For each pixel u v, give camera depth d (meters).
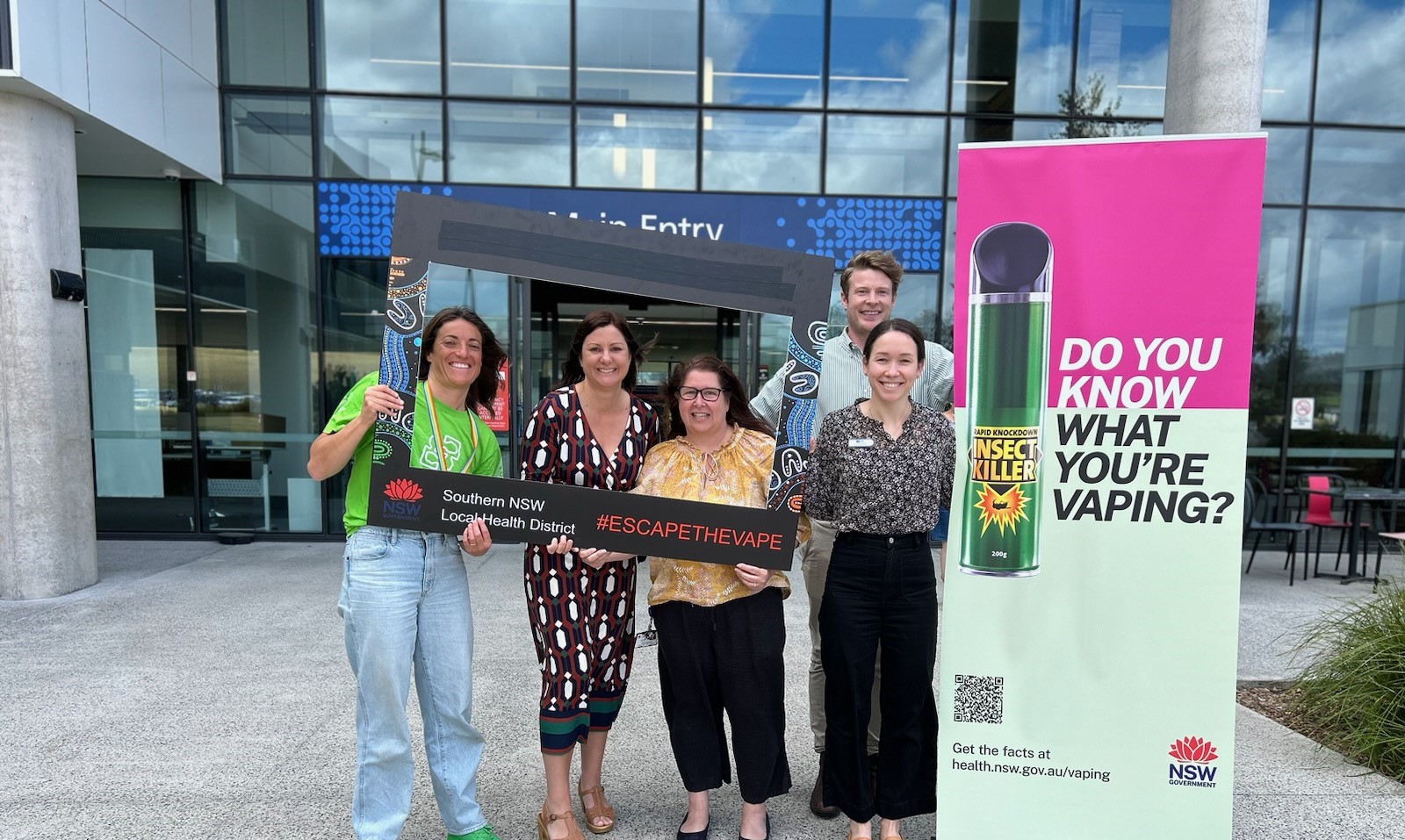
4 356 4.88
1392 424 7.29
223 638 4.26
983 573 2.12
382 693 2.06
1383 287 7.23
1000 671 2.13
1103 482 2.07
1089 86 7.19
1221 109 4.81
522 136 7.02
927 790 2.28
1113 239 2.01
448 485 2.10
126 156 6.09
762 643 2.24
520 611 4.87
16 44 4.52
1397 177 7.19
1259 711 3.42
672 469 2.26
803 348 2.14
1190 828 2.10
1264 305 7.23
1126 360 2.04
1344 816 2.51
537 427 2.26
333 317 7.07
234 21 6.80
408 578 2.09
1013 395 2.07
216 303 7.04
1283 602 5.34
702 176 7.12
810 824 2.48
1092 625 2.10
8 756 2.86
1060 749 2.13
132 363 7.06
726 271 2.16
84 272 6.95
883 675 2.25
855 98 7.15
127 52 5.54
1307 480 7.12
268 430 7.13
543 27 6.95
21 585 5.02
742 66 7.07
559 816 2.27
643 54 7.03
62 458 5.13
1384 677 3.02
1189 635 2.06
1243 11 4.75
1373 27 7.04
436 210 2.08
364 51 6.88
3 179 4.78
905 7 7.07
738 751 2.29
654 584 2.35
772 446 2.30
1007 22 7.13
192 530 7.16
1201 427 2.03
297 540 7.12
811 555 2.64
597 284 2.15
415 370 2.07
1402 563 4.01
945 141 7.18
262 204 6.96
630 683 3.81
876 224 7.22
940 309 7.30
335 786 2.65
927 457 2.17
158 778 2.70
